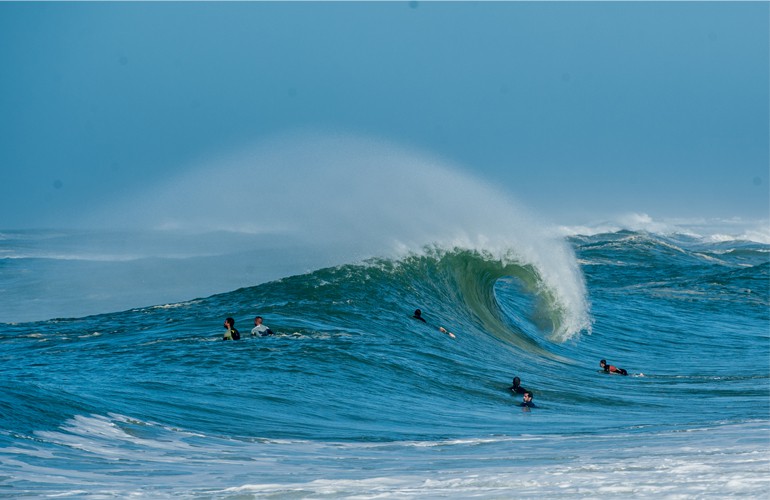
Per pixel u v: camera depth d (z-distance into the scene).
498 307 108.75
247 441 39.59
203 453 35.16
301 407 51.00
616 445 36.16
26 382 49.34
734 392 70.19
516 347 92.81
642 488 22.38
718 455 28.97
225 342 71.50
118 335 80.75
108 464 31.12
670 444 34.81
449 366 72.06
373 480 26.33
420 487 24.41
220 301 94.88
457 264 107.06
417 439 42.38
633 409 60.22
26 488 25.64
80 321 94.06
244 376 58.12
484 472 27.69
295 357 65.56
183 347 69.31
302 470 30.50
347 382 60.22
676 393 70.19
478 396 62.12
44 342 79.38
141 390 49.72
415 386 62.59
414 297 97.38
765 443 32.47
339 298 91.44
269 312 85.88
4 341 80.94
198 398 49.53
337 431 44.62
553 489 23.03
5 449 31.88
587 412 57.97
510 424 50.38
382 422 48.91
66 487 25.98
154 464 31.67
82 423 38.38
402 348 75.44
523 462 30.70
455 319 96.31
